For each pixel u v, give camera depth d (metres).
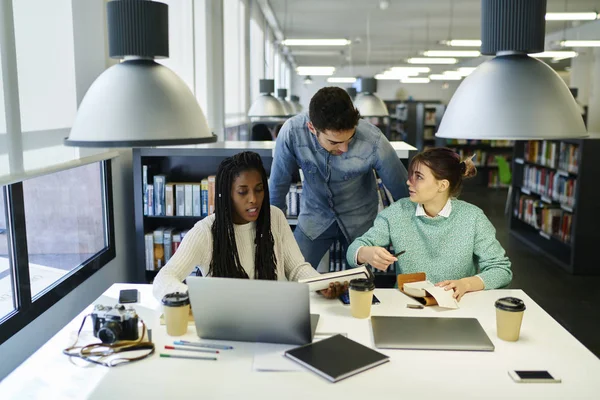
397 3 9.36
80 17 2.72
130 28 1.29
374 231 2.35
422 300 2.05
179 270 1.99
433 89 20.53
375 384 1.43
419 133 13.44
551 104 1.38
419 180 2.19
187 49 4.81
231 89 7.43
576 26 11.53
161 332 1.76
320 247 2.84
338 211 2.74
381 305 2.00
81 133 1.26
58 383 1.44
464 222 2.27
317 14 10.48
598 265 5.41
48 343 1.68
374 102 6.58
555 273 5.50
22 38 2.22
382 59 19.09
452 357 1.59
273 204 2.82
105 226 3.19
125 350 1.62
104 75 1.31
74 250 2.90
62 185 2.72
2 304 2.12
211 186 3.45
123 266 3.46
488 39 1.46
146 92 1.27
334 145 2.20
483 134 1.38
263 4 8.88
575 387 1.43
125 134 1.24
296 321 1.61
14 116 2.06
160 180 3.44
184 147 3.45
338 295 2.04
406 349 1.64
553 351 1.63
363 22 11.46
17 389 1.41
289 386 1.42
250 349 1.64
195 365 1.54
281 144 2.61
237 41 7.70
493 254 2.26
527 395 1.38
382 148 2.55
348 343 1.64
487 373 1.50
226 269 2.05
